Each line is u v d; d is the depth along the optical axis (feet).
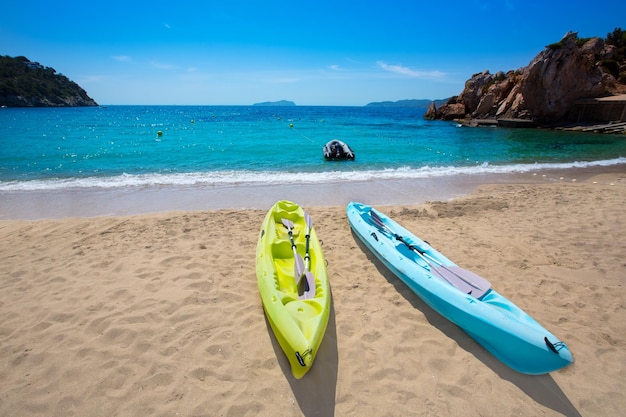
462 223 22.71
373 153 54.65
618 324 12.68
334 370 10.53
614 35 153.58
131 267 15.92
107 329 11.83
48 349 10.96
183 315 12.64
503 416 9.23
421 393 9.84
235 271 15.83
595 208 25.44
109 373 10.15
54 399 9.34
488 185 33.88
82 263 16.29
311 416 9.05
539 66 105.50
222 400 9.41
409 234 18.13
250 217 22.99
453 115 152.15
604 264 16.92
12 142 60.80
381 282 15.39
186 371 10.29
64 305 13.10
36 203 26.16
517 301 13.99
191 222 21.85
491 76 146.51
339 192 30.71
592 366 10.85
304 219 19.83
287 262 15.89
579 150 60.54
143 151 51.90
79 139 67.10
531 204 26.78
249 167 41.42
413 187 32.89
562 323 12.71
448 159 49.52
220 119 153.28
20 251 17.51
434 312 13.39
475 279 13.47
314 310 11.66
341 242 19.36
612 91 112.78
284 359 10.89
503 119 117.39
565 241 19.61
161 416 8.91
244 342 11.51
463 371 10.67
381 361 10.93
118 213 24.32
